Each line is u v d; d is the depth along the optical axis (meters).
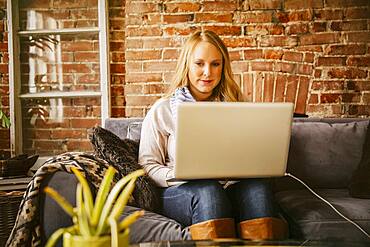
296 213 1.96
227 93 2.27
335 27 3.31
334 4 3.30
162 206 1.91
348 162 2.52
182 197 1.82
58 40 3.52
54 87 3.55
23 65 3.53
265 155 1.68
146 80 3.38
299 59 3.33
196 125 1.60
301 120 2.75
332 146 2.53
